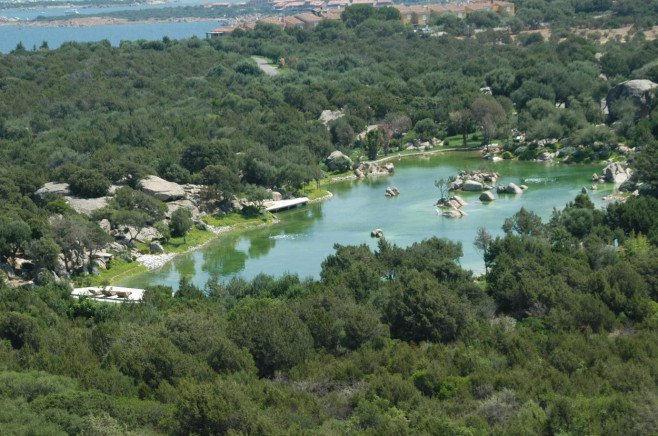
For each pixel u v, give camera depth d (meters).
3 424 81.19
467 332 111.19
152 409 89.62
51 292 138.25
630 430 80.75
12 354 108.94
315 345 112.56
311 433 80.44
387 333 112.69
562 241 154.75
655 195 198.75
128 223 187.25
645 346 102.69
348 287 131.38
